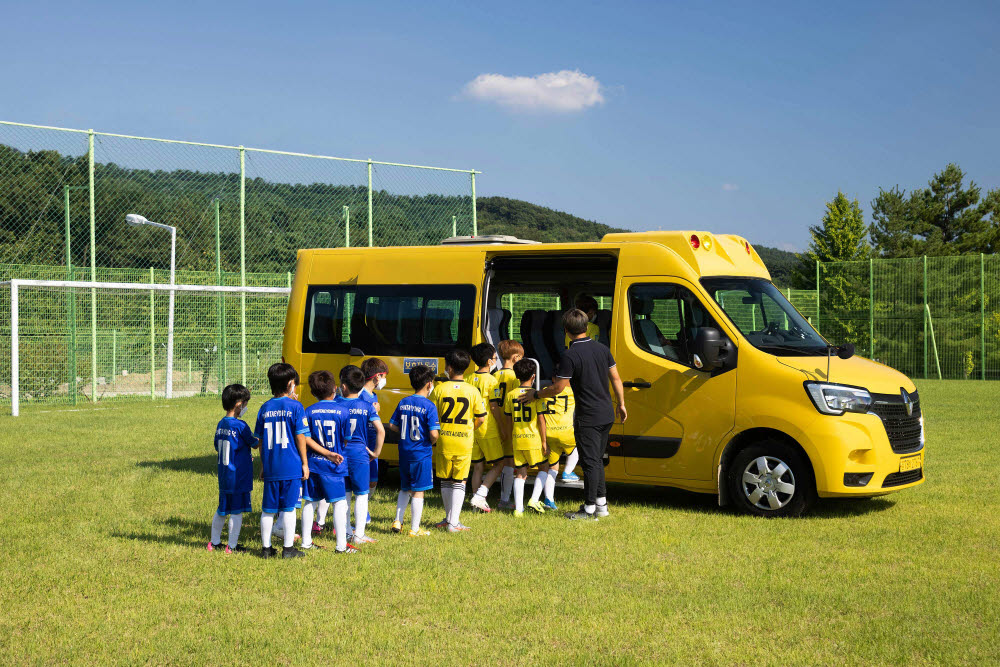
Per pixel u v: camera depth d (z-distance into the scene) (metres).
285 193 20.31
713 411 7.96
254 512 7.96
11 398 16.70
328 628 4.79
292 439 6.37
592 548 6.57
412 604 5.23
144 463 10.55
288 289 19.41
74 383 18.64
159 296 19.94
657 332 8.35
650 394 8.26
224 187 19.91
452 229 21.58
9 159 17.72
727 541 6.78
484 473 9.22
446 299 9.36
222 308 20.61
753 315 8.30
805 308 31.06
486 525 7.46
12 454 11.23
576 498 9.04
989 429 13.62
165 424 14.55
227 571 5.95
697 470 8.04
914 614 4.98
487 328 9.23
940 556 6.27
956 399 19.41
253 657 4.36
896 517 7.62
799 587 5.50
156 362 20.00
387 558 6.32
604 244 8.72
